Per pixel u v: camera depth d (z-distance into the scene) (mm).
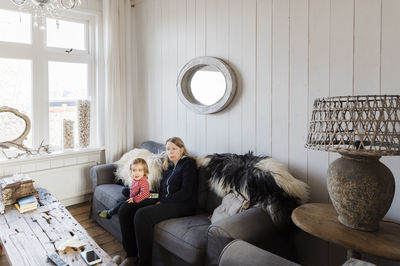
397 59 1597
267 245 1646
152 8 3283
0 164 2770
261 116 2275
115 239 2543
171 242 1847
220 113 2594
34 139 3109
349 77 1785
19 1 1680
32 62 3047
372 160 1227
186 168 2254
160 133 3303
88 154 3377
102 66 3486
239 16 2375
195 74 2811
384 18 1635
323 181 1937
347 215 1267
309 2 1949
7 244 1559
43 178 3059
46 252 1483
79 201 3373
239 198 1949
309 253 1999
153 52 3322
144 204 2139
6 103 2934
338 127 1216
